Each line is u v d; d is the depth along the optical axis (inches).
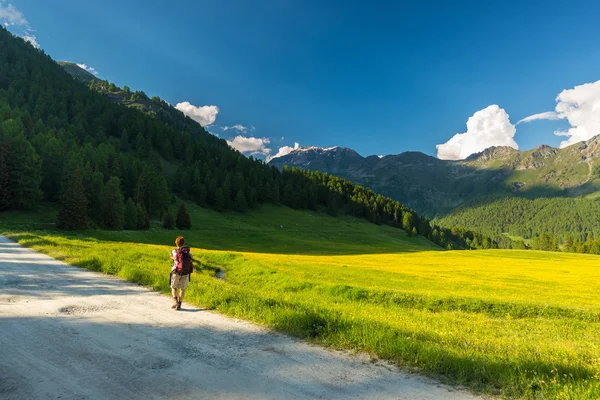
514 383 220.2
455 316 661.9
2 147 2984.7
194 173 6328.7
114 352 259.3
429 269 2022.6
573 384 217.0
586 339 489.1
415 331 351.9
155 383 209.2
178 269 401.1
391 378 227.8
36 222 2822.3
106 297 458.0
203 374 224.5
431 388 214.5
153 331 315.3
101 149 5270.7
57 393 193.5
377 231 6653.5
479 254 3563.0
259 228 5137.8
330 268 1549.0
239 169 7790.4
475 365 243.3
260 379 219.3
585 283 1614.2
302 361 253.4
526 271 2134.6
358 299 824.9
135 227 3334.2
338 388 209.8
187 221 3996.1
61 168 3725.4
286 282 1011.3
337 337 303.0
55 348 263.1
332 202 7411.4
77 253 948.6
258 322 354.0
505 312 756.0
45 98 7362.2
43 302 414.9
